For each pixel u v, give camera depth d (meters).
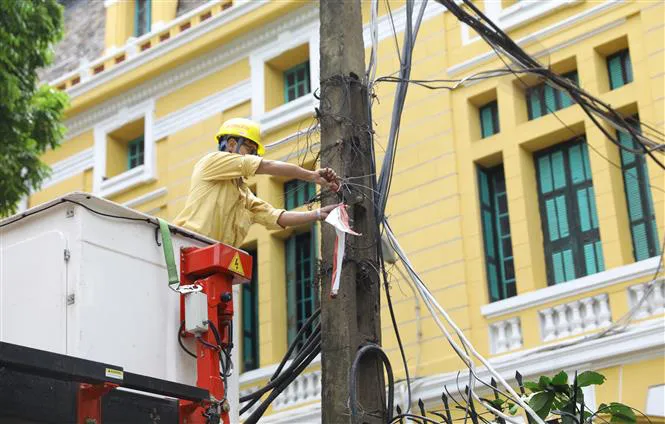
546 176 18.86
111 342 7.79
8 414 6.66
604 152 17.86
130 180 24.33
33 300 7.84
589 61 18.47
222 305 8.47
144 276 8.19
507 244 18.89
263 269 21.42
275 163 9.06
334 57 9.96
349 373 8.77
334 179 9.23
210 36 23.62
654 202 17.12
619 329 16.47
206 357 8.26
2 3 18.28
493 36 11.91
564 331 17.14
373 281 9.27
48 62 19.50
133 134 25.48
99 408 7.13
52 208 8.04
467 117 19.55
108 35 26.61
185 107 24.09
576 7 18.91
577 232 18.17
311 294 21.16
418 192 19.62
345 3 10.22
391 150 9.96
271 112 22.20
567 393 8.84
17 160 19.33
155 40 25.16
